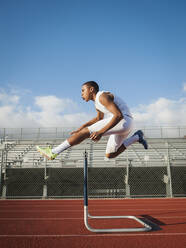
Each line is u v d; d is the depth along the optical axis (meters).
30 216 3.74
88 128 2.12
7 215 3.88
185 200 6.84
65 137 15.12
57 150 2.17
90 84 2.29
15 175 9.69
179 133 14.79
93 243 1.94
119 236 2.17
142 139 2.78
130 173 9.67
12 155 13.48
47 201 6.79
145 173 9.67
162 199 7.21
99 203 6.14
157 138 14.84
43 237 2.18
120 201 6.67
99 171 9.78
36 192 9.98
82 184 9.94
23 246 1.87
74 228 2.61
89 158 12.57
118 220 3.13
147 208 4.92
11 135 15.09
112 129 2.11
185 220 3.16
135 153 13.36
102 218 3.29
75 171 9.78
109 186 9.88
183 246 1.83
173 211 4.33
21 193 9.93
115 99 2.19
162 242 1.95
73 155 13.31
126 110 2.23
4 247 1.85
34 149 14.16
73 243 1.94
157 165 10.41
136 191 9.82
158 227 2.56
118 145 2.44
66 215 3.84
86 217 2.36
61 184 9.98
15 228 2.66
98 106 2.20
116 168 9.66
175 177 9.72
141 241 1.99
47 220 3.29
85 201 2.38
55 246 1.86
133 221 3.04
